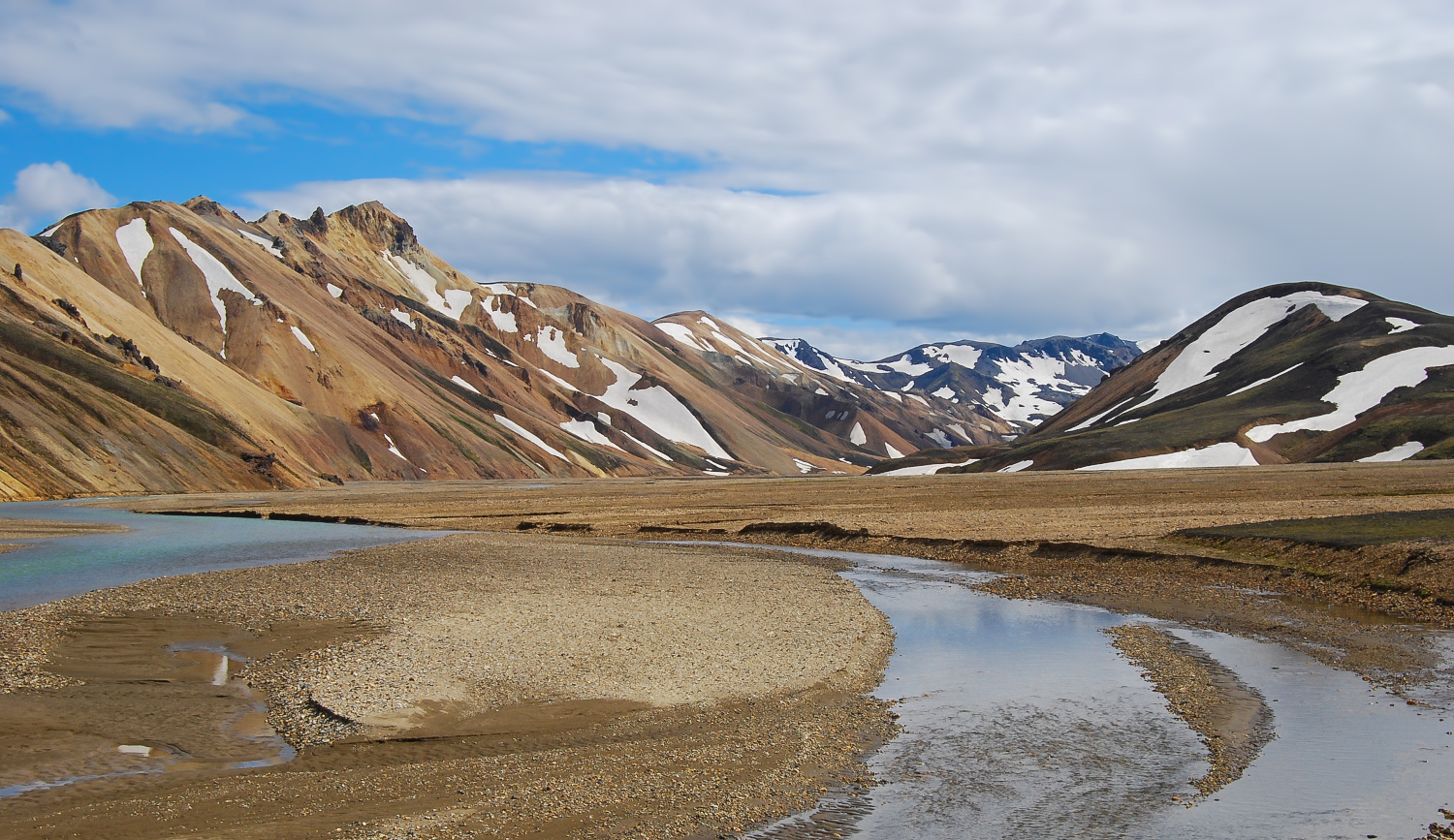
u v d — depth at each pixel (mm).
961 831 15141
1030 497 87875
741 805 16203
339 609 34281
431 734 20188
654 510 90375
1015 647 29188
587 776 17594
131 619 32562
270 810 15758
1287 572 40406
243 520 83062
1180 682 24406
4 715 21188
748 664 26625
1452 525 42938
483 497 117250
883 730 20750
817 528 65438
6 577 44125
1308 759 18297
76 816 15414
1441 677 24172
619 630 30906
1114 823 15438
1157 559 45625
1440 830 14789
